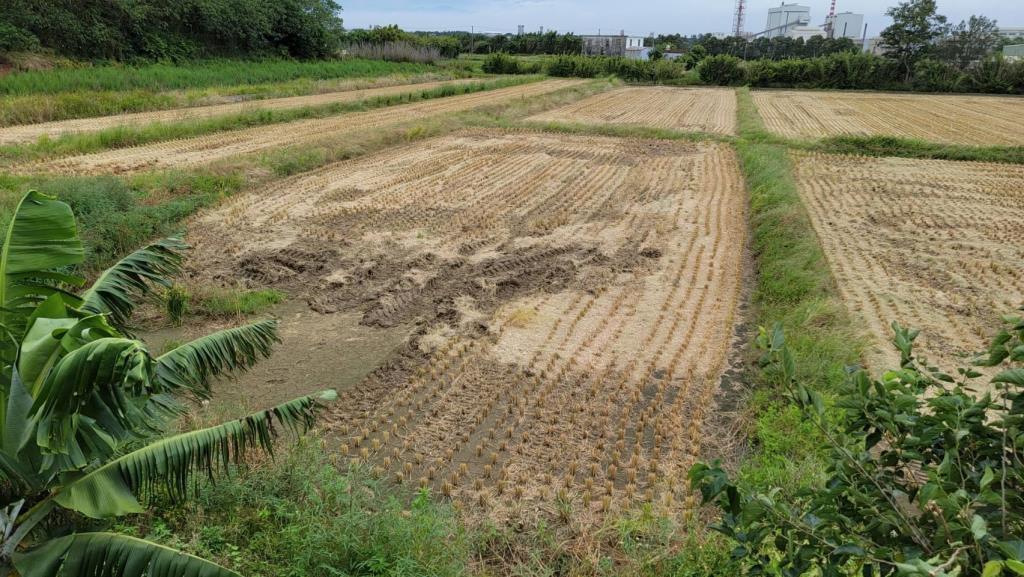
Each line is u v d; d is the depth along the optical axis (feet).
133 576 11.62
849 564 12.91
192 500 16.61
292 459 18.53
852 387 10.52
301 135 71.51
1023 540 7.31
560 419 22.34
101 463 14.01
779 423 21.24
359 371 25.57
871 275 36.06
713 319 30.48
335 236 40.40
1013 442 8.94
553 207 48.98
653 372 25.57
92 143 58.95
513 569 15.69
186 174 48.65
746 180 58.49
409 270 35.65
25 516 12.64
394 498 17.43
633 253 39.52
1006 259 38.91
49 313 12.94
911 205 51.47
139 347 10.50
